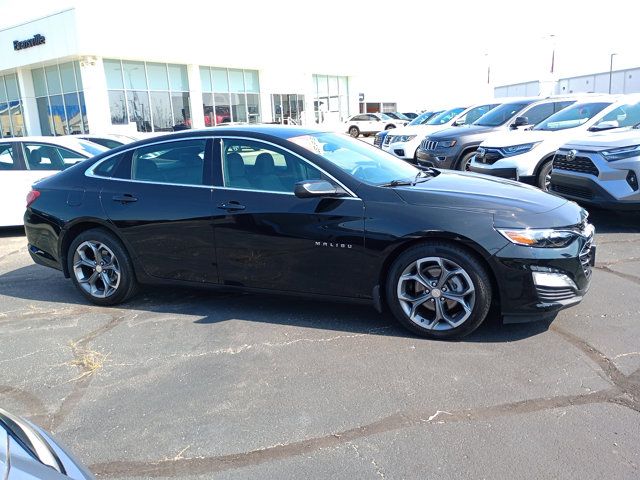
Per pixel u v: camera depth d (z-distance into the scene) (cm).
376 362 370
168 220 460
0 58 2781
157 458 279
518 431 288
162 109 2920
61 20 2470
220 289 461
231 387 346
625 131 734
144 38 2675
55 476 173
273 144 441
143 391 346
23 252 740
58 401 339
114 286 495
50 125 2827
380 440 286
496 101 1327
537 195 425
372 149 512
